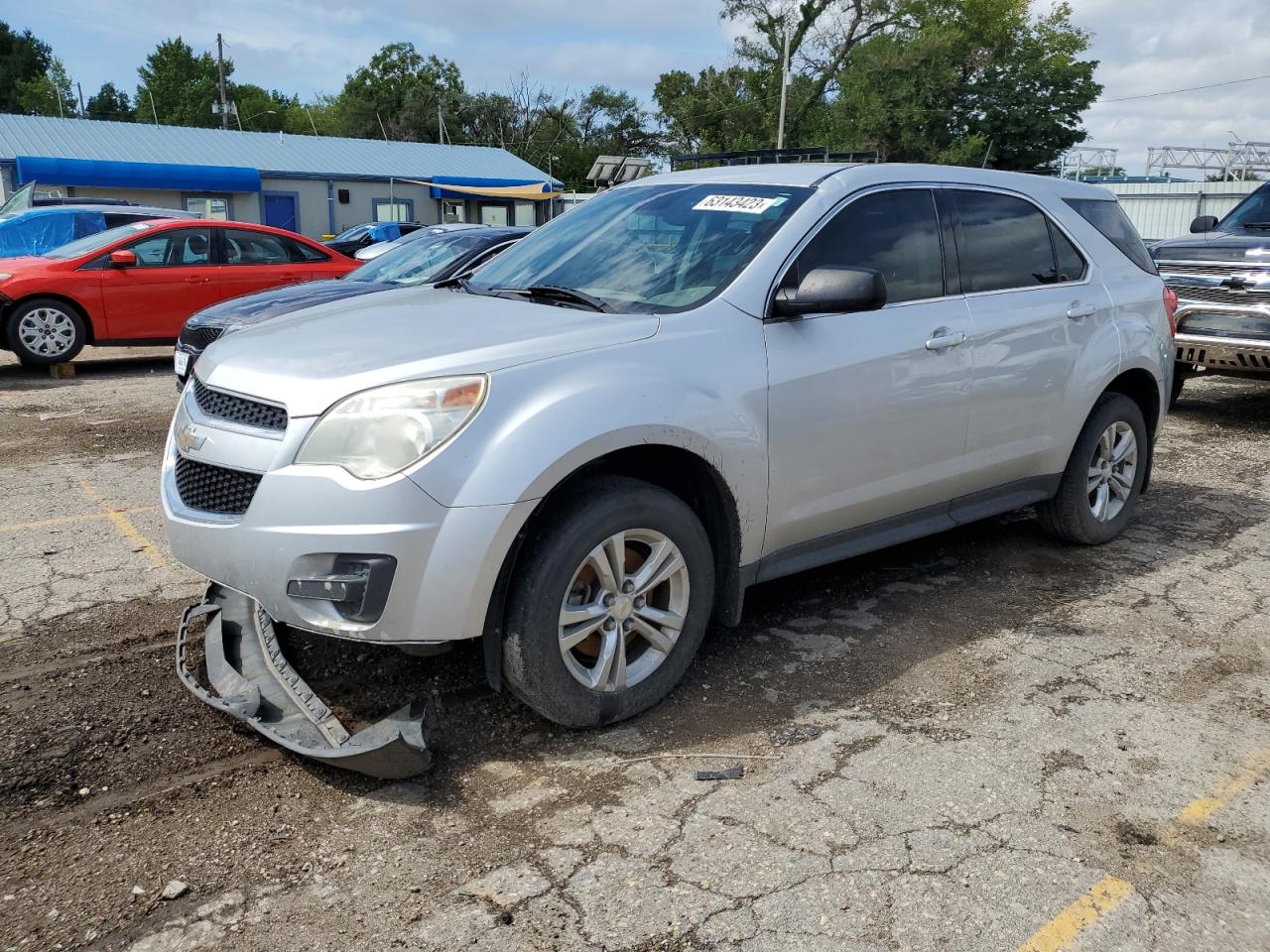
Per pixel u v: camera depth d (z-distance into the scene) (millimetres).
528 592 2938
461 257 8219
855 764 3051
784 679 3623
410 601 2789
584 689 3105
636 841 2650
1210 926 2375
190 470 3172
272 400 2916
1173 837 2717
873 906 2406
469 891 2449
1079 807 2842
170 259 10930
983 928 2342
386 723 2945
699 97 54062
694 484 3480
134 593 4328
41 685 3455
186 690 3439
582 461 2939
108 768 2957
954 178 4395
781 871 2533
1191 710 3447
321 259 11930
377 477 2760
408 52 70188
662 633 3299
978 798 2873
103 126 32969
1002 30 46250
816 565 3812
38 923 2309
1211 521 5754
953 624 4164
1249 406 9656
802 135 49812
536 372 2979
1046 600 4453
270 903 2396
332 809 2781
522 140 68125
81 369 11266
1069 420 4691
